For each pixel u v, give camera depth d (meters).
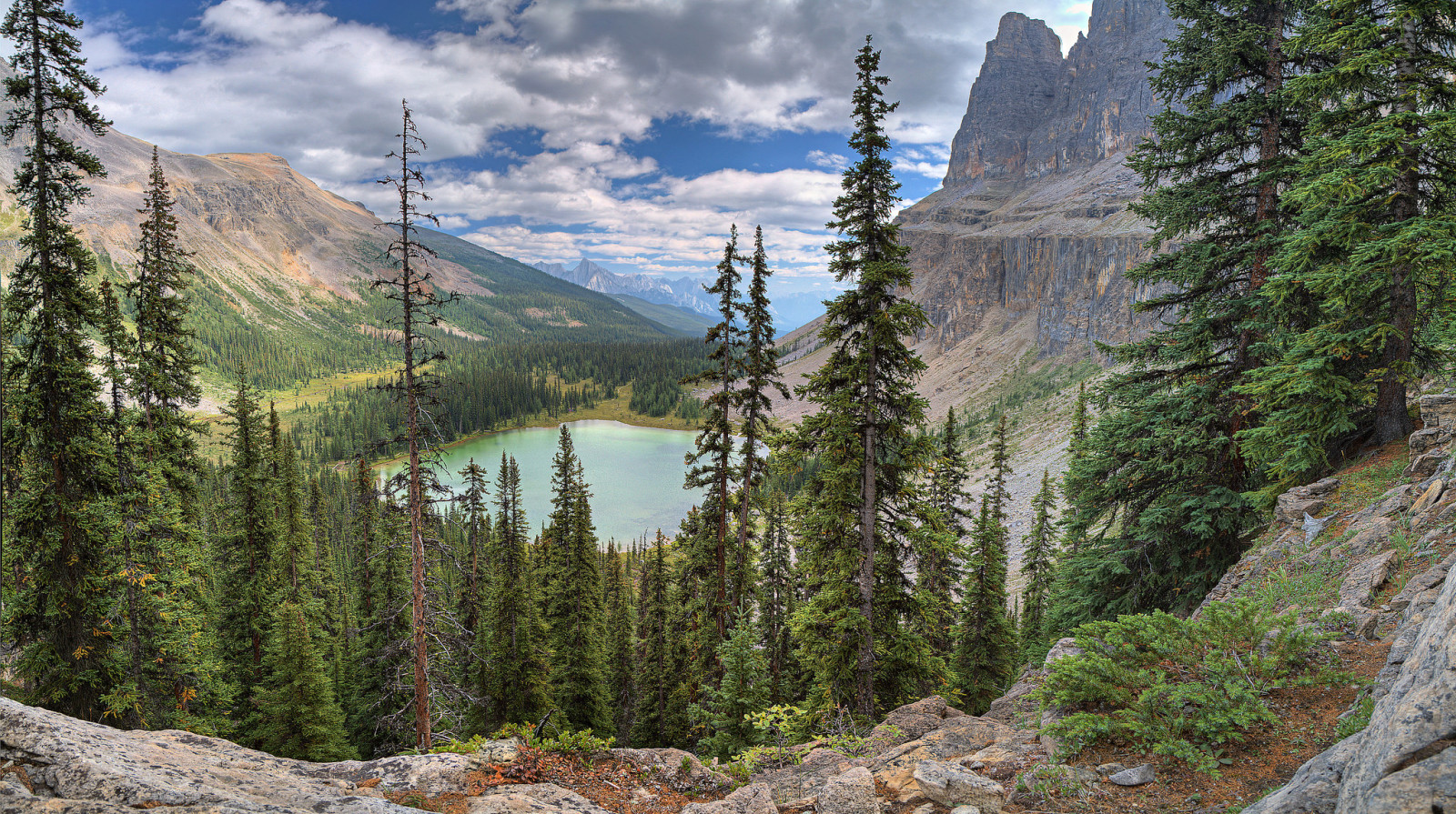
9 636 16.91
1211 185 16.48
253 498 27.28
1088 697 8.05
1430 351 14.55
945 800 6.95
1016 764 7.84
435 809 5.84
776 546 29.22
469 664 29.64
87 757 4.50
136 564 18.91
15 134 15.84
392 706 29.22
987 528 27.00
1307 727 6.79
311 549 31.50
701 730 26.58
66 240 16.56
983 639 26.52
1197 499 16.11
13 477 16.84
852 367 14.81
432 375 16.20
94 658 17.86
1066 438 140.75
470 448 177.62
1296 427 14.05
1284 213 15.63
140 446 20.72
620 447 182.25
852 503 15.37
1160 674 7.62
